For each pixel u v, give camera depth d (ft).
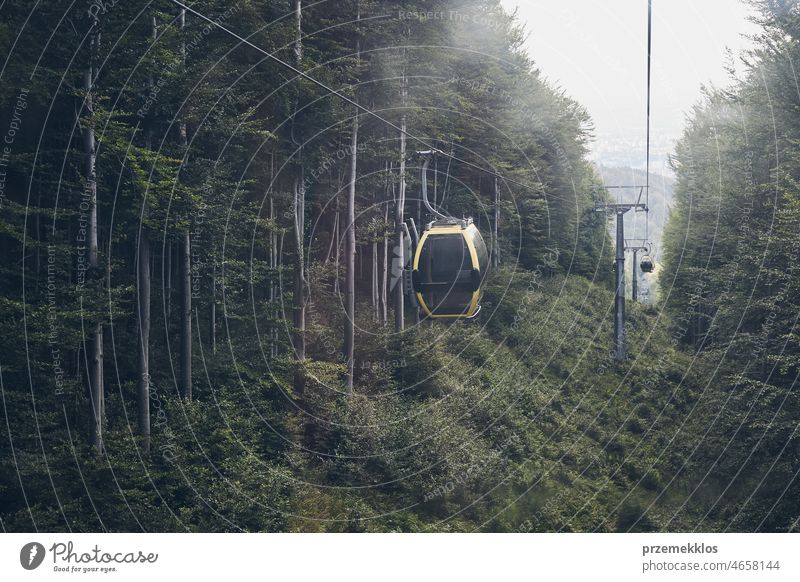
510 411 118.42
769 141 115.75
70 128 84.28
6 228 73.31
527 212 202.18
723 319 107.55
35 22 75.46
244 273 97.35
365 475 91.97
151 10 76.59
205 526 72.23
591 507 96.43
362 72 116.88
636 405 133.49
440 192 163.73
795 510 85.20
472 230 94.12
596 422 127.34
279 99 97.40
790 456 89.30
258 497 77.97
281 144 101.55
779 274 95.71
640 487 103.14
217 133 91.04
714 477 97.35
